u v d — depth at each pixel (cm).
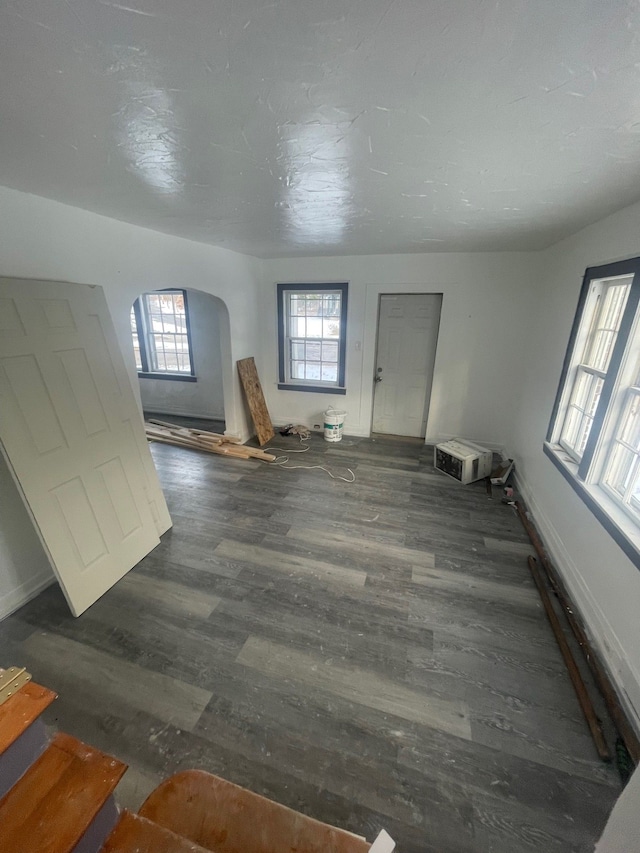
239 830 94
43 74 95
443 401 465
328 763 146
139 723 159
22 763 75
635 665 166
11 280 193
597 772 143
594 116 113
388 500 345
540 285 387
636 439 205
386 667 185
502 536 293
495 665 187
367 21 75
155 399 598
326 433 491
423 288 434
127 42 82
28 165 162
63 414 215
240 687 175
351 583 241
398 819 130
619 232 221
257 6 71
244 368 466
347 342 483
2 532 209
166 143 138
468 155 146
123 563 245
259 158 153
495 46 82
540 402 343
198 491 359
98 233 252
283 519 312
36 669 182
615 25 73
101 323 245
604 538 204
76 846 68
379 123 121
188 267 348
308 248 395
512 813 132
